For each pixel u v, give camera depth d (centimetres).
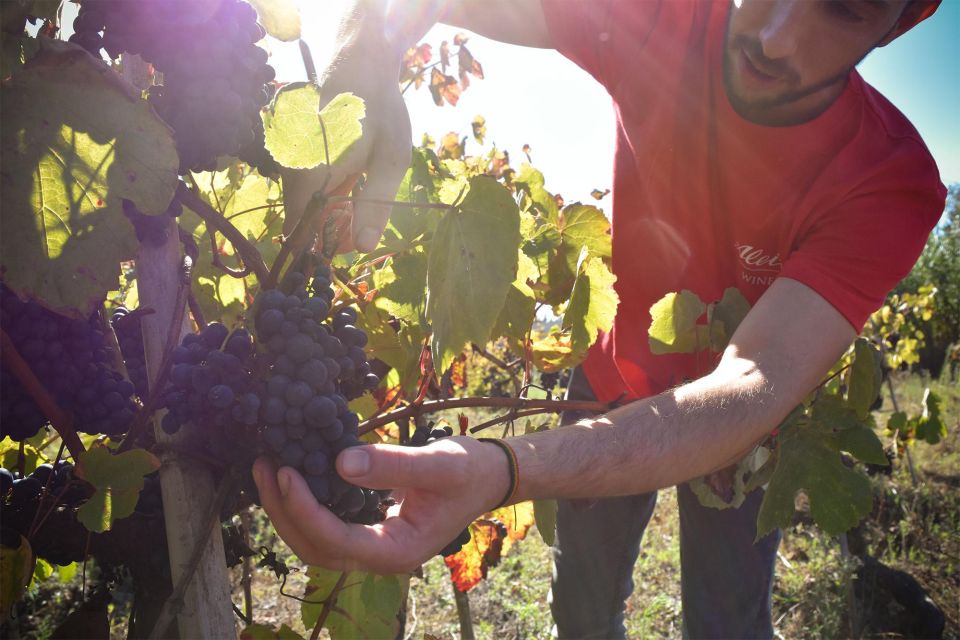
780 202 180
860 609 442
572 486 119
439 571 470
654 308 174
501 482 109
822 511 152
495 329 165
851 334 154
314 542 95
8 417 107
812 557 495
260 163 124
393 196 131
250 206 169
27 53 97
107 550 117
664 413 131
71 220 95
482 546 206
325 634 387
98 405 112
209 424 102
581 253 172
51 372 107
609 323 174
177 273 113
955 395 1180
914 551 554
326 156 112
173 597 98
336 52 136
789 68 158
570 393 261
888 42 161
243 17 107
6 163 93
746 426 133
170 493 105
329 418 94
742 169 181
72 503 116
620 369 223
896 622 444
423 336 162
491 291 132
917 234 162
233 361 96
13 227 93
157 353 109
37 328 106
